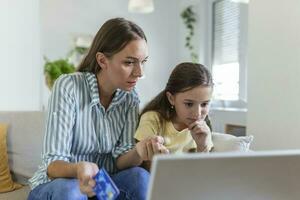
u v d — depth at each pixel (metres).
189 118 1.22
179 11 4.16
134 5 3.14
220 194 0.59
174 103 1.26
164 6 4.18
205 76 1.21
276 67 1.83
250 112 2.02
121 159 1.20
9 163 1.71
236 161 0.58
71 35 3.75
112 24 1.13
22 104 2.17
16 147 1.73
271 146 1.87
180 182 0.57
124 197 1.08
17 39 2.14
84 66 1.23
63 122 1.07
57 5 3.68
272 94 1.86
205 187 0.58
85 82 1.18
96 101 1.16
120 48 1.08
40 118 1.77
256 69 1.97
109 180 0.77
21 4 2.15
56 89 1.12
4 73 2.10
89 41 3.75
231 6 3.38
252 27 1.99
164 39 4.19
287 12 1.76
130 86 1.13
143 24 4.08
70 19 3.75
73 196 0.92
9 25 2.11
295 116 1.72
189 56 3.97
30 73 2.20
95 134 1.18
